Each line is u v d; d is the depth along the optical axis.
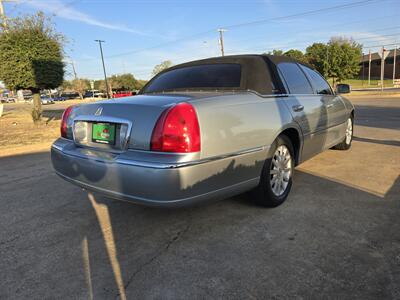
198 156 2.48
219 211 3.40
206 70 3.59
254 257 2.54
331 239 2.75
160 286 2.25
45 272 2.48
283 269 2.37
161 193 2.42
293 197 3.70
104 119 2.79
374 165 4.89
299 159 3.80
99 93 72.50
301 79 4.11
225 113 2.72
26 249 2.83
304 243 2.70
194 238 2.88
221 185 2.70
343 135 5.45
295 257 2.51
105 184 2.72
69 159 3.03
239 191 2.95
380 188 3.89
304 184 4.12
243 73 3.32
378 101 19.53
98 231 3.12
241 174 2.88
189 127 2.45
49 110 26.91
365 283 2.18
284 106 3.42
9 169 5.82
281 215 3.25
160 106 2.56
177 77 3.70
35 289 2.28
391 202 3.46
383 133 7.66
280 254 2.56
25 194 4.29
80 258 2.65
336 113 4.85
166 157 2.43
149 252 2.70
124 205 3.75
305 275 2.29
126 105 2.74
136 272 2.43
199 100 2.65
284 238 2.80
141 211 3.54
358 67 55.41
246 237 2.85
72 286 2.29
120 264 2.54
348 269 2.33
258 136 3.00
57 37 12.70
